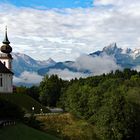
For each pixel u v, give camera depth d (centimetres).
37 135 9012
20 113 10231
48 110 16350
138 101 13300
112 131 11906
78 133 12281
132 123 12156
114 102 12112
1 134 7950
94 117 13262
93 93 14800
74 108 14500
